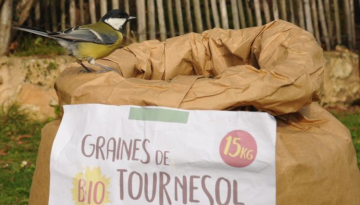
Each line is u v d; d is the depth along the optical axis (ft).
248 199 8.98
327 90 29.45
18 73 25.31
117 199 9.46
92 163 9.70
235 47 12.74
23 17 26.37
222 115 9.22
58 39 13.12
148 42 13.76
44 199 10.65
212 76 13.64
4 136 23.91
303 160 9.19
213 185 9.08
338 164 9.86
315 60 10.59
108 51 13.39
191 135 9.19
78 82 10.64
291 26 11.91
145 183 9.34
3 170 20.33
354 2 34.58
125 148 9.50
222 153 9.04
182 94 9.47
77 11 28.78
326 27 30.60
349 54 30.12
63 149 10.02
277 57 11.22
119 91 9.89
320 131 10.36
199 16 28.04
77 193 9.77
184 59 13.55
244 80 9.45
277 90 9.34
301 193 9.16
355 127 25.61
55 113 25.86
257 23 28.91
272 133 9.04
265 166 8.95
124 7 28.40
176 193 9.20
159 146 9.28
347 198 10.05
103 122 9.74
